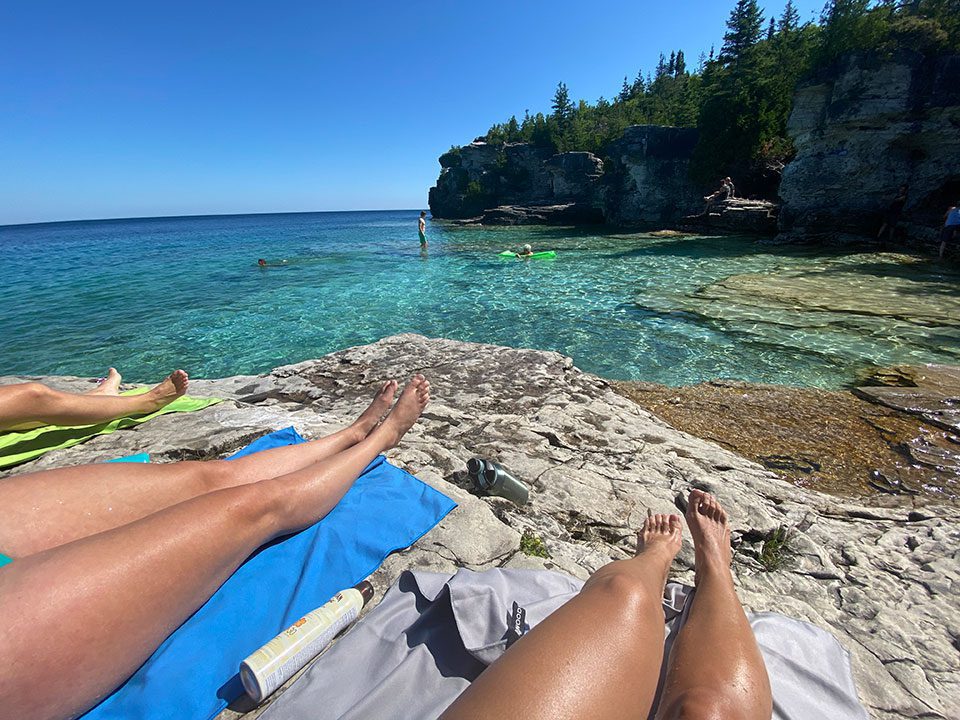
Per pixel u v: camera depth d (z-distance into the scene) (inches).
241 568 83.8
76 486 73.2
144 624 57.7
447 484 121.8
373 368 244.2
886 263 682.8
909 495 173.3
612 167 1635.1
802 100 911.7
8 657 47.2
